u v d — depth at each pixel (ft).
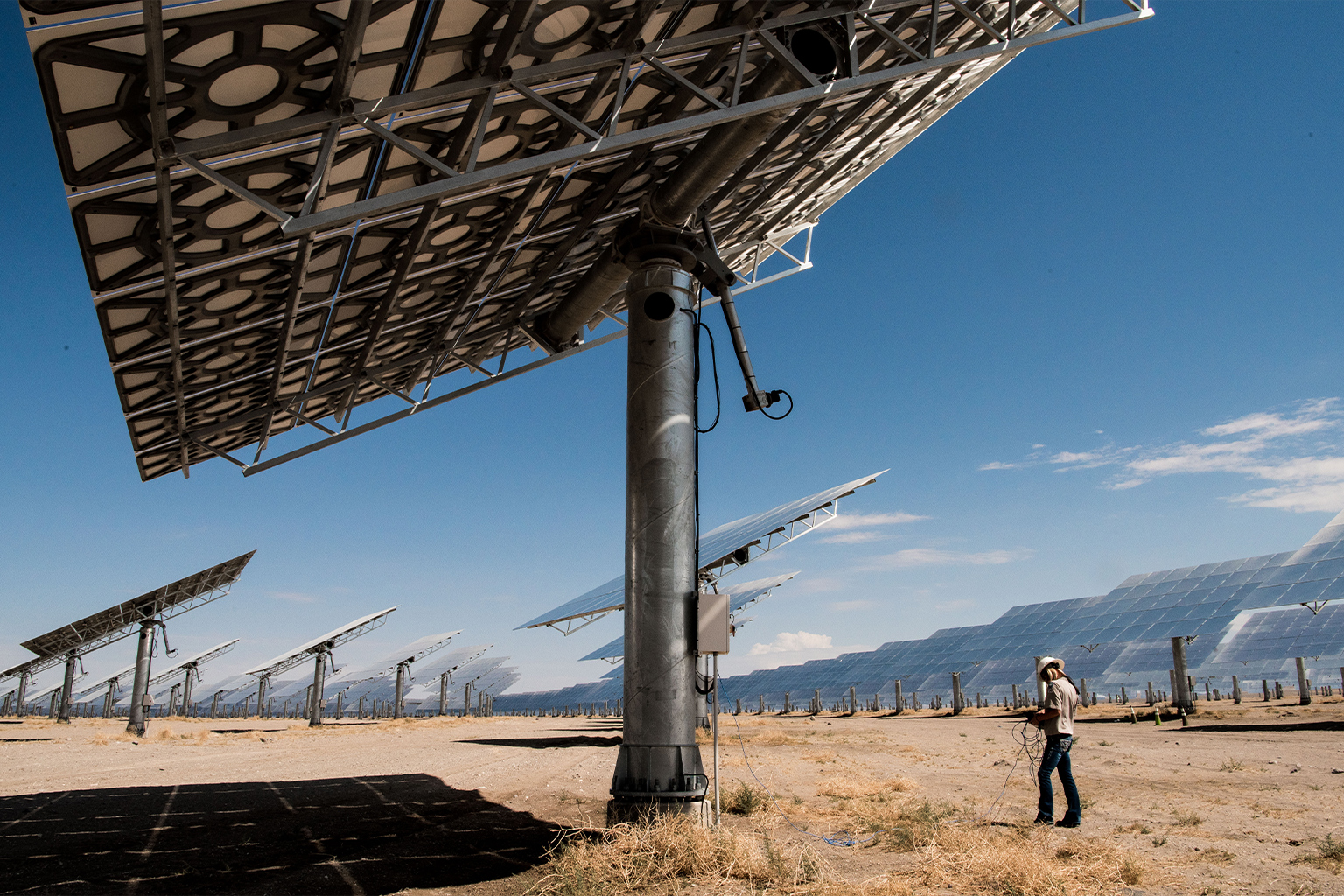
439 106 20.61
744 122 25.13
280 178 20.62
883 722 127.03
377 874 21.39
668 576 26.35
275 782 44.93
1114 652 141.18
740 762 53.01
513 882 20.33
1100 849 21.34
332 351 36.47
